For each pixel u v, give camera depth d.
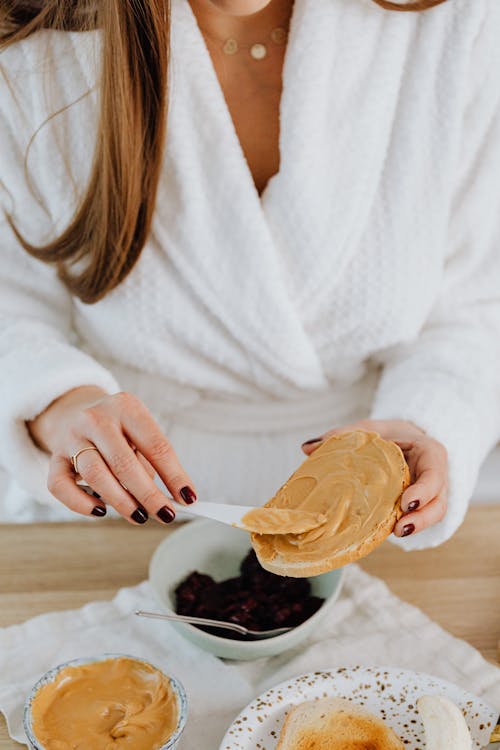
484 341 0.96
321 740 0.65
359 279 0.92
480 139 0.91
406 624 0.77
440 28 0.86
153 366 0.96
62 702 0.66
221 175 0.87
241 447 0.98
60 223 0.91
